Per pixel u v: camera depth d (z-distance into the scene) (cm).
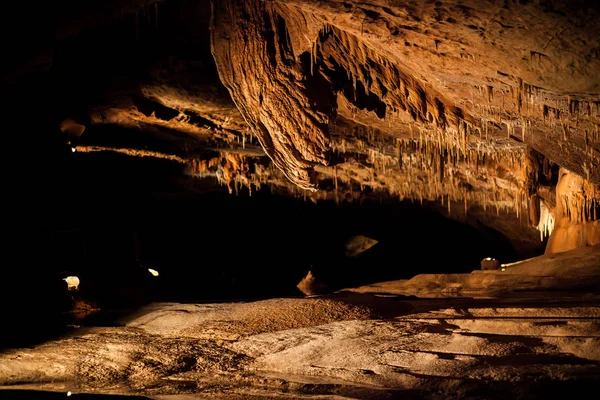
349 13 575
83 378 558
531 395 393
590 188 1112
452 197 1639
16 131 921
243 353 613
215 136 1189
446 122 838
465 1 505
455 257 2145
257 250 2108
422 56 655
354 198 1792
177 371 570
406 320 671
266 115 772
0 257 953
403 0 525
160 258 1828
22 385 541
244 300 1087
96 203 1338
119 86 958
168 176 1477
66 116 990
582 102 659
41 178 1058
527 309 652
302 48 725
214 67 932
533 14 502
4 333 749
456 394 418
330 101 780
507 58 596
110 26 834
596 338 501
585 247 1096
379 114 850
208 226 1981
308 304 772
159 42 881
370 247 2239
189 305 894
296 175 813
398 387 456
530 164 1162
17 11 563
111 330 758
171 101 995
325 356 560
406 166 1384
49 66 707
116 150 1212
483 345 525
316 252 2183
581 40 524
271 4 719
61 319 905
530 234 1848
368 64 754
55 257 1129
